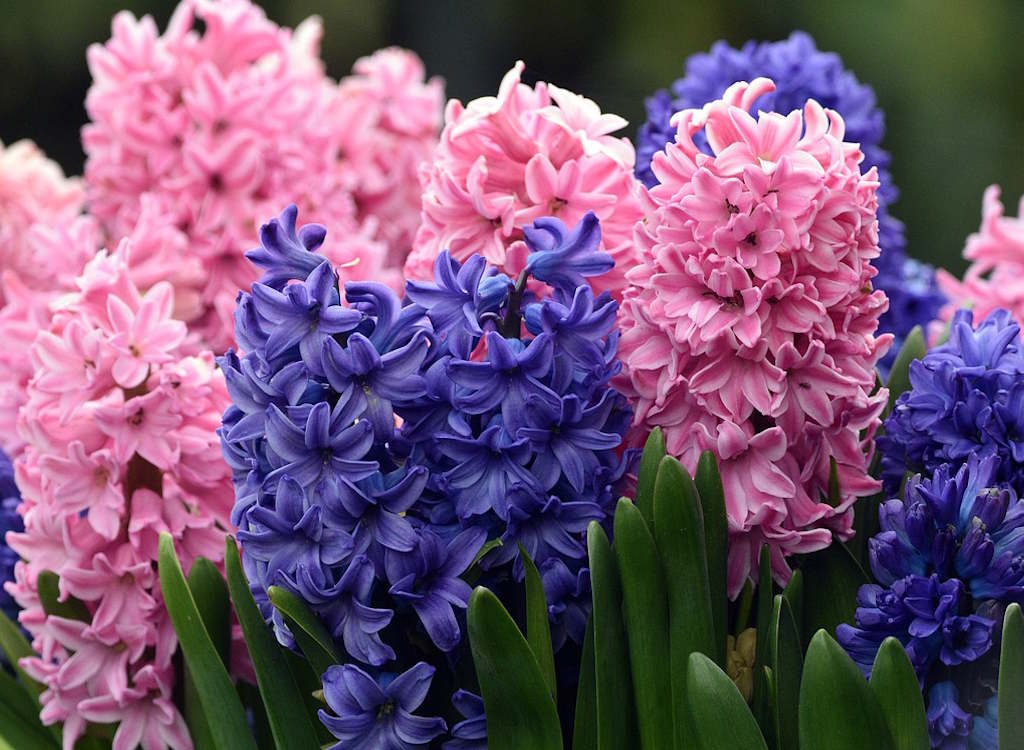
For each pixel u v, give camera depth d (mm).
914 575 1086
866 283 1114
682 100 1304
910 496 1097
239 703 1122
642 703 1089
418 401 1079
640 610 1085
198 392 1188
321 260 1090
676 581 1085
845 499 1125
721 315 1096
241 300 1085
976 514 1084
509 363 1075
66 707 1187
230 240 1315
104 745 1210
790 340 1099
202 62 1360
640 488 1099
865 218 1106
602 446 1085
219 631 1147
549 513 1086
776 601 1088
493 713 1079
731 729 1060
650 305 1104
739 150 1100
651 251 1105
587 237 1099
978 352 1126
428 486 1085
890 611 1081
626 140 1159
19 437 1245
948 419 1117
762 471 1108
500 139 1148
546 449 1085
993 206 1299
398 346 1082
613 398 1091
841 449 1123
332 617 1082
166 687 1185
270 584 1089
